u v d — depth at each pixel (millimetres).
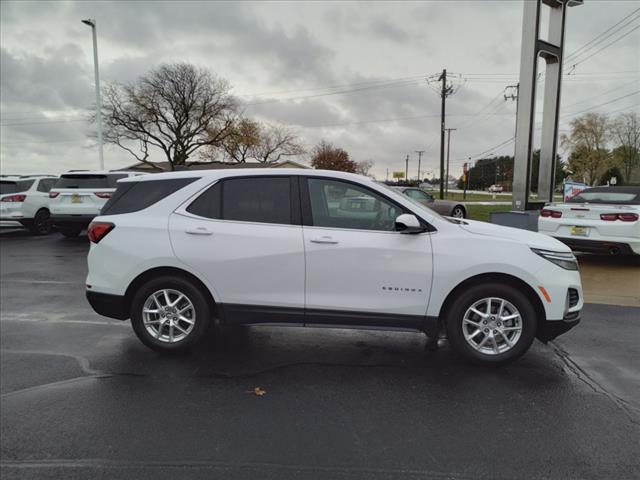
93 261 4195
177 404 3318
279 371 3902
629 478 2508
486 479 2494
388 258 3861
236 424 3047
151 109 39219
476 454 2721
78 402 3344
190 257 4000
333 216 4023
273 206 4055
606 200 8656
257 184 4117
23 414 3170
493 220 11062
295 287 3961
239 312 4039
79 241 12523
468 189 120750
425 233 3904
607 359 4168
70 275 8109
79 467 2586
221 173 4195
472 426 3031
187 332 4133
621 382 3695
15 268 8758
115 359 4152
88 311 5793
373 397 3436
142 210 4195
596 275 7898
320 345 4523
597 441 2857
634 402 3363
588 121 62969
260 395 3467
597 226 7984
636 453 2732
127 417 3131
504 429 2994
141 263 4051
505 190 106938
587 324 5227
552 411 3225
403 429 2994
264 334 4832
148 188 4285
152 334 4160
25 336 4805
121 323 5270
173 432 2945
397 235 3906
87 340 4676
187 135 41469
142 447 2779
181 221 4078
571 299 3916
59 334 4871
